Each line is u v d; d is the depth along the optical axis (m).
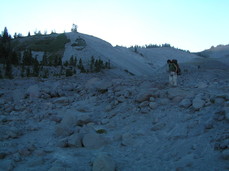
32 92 16.36
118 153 7.17
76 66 48.72
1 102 14.77
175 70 13.43
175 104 10.04
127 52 138.38
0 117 11.22
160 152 6.75
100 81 17.92
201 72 34.53
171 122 8.48
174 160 6.09
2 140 8.58
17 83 24.94
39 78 29.31
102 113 11.88
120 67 71.88
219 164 5.27
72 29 124.19
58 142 8.05
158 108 10.15
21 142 8.46
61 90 17.53
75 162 6.60
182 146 6.62
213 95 9.42
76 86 19.50
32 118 11.77
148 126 8.88
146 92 11.25
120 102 12.41
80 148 7.80
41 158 6.81
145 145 7.41
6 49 42.03
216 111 7.91
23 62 39.78
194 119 8.00
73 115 10.86
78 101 14.83
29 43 85.69
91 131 9.05
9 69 30.27
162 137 7.65
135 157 6.75
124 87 15.08
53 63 47.59
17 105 14.23
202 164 5.44
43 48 78.88
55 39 90.88
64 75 35.25
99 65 52.78
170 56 179.38
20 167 6.36
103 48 107.50
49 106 13.82
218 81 15.56
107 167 5.86
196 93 10.64
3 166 6.25
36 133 9.56
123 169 6.09
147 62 128.38
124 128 9.32
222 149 5.82
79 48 80.81
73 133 9.10
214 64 67.44
